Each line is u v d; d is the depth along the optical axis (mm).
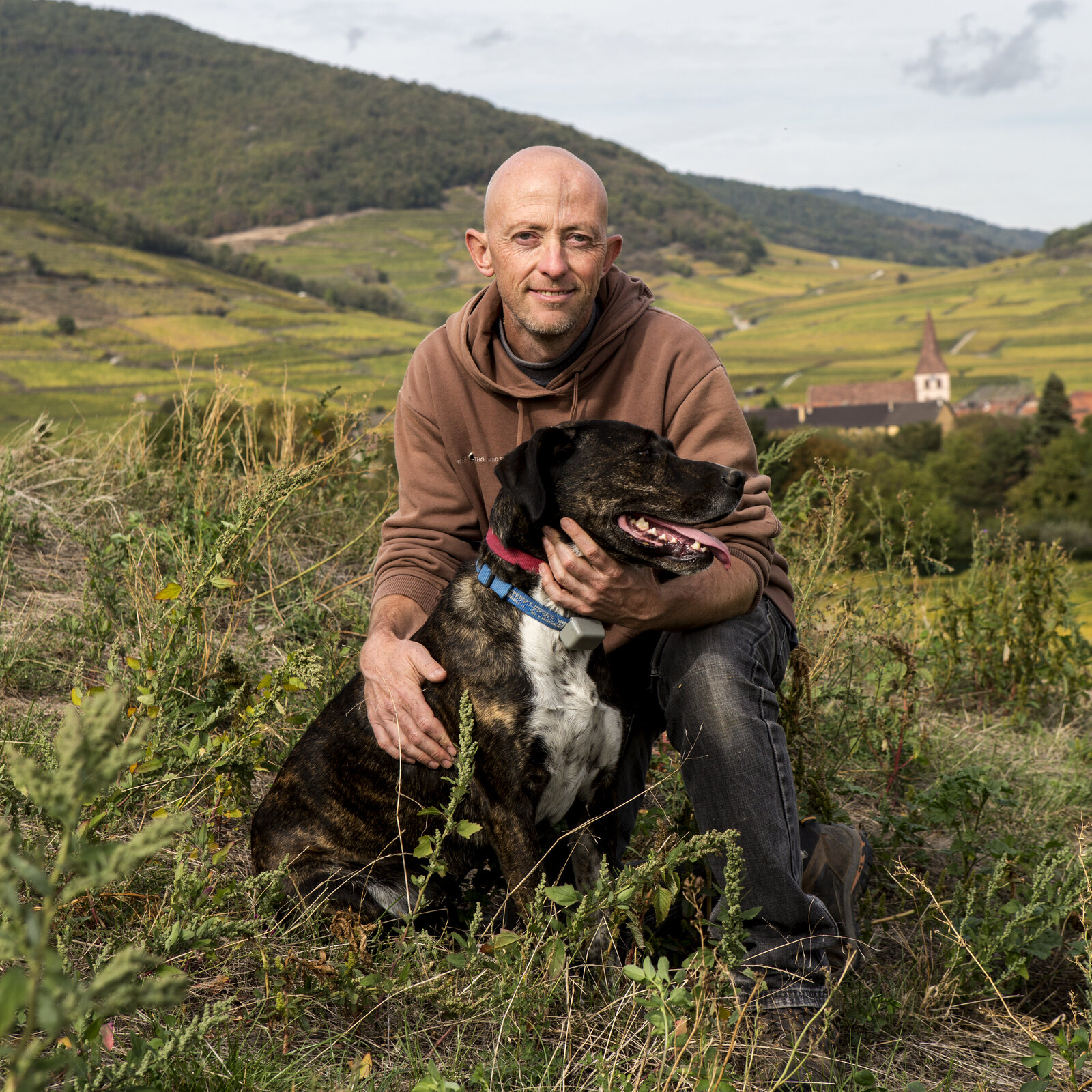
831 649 4344
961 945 2676
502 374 3096
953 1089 2350
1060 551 5602
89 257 149125
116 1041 2000
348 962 2254
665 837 2693
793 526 4953
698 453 2982
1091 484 51531
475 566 2855
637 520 2777
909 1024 2564
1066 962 2967
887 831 3334
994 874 2811
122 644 3594
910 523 5238
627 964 2516
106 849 1109
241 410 5234
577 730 2729
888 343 177125
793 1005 2389
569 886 2395
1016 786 4219
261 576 4730
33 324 116250
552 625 2697
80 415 5898
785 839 2504
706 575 2666
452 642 2795
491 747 2701
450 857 2865
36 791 1063
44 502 5055
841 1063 2373
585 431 2809
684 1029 2064
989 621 5422
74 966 2209
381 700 2742
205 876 2242
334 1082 2037
